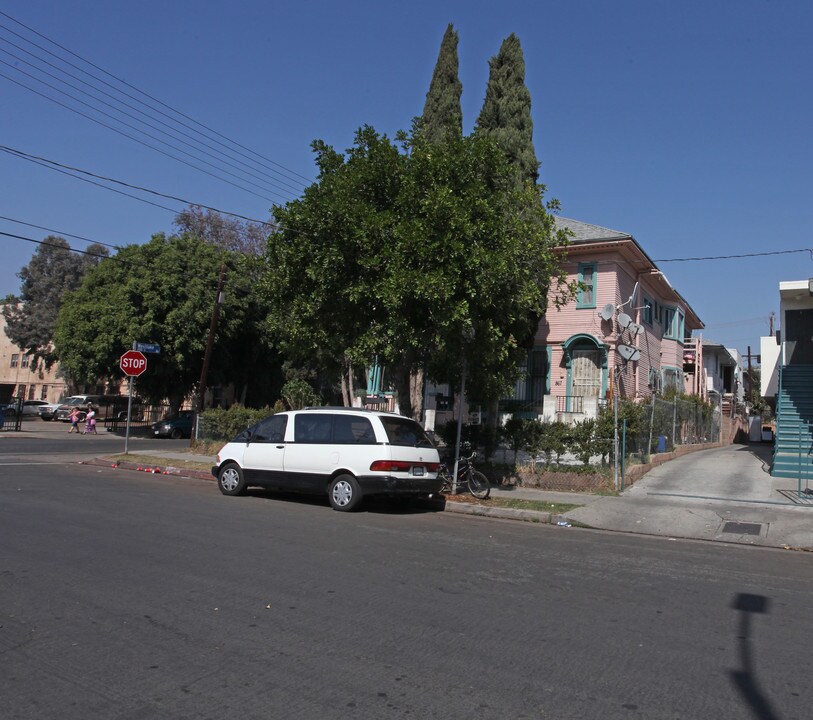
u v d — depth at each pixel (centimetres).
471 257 1178
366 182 1336
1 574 669
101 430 3878
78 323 3572
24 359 6278
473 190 1241
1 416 3266
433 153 1294
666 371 2838
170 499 1241
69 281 5734
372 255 1273
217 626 538
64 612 562
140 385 3650
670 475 1672
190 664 462
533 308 1561
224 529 951
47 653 476
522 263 1362
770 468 1780
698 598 682
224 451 1376
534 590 686
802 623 604
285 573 709
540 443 1568
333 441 1246
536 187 1418
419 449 1242
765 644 539
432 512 1291
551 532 1098
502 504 1309
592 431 1534
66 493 1245
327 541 898
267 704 405
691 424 2503
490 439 1631
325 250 1259
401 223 1211
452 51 2266
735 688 446
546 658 492
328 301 1341
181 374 3750
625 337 2184
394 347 1296
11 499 1140
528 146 2044
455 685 439
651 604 651
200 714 391
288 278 1350
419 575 728
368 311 1342
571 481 1495
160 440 3231
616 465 1459
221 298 2512
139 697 411
